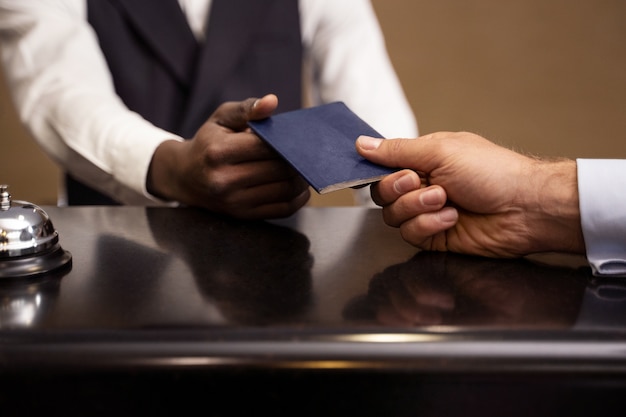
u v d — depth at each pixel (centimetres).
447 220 69
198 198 93
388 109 160
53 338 46
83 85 129
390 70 167
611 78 356
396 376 45
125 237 76
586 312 52
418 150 71
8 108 331
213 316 50
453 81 356
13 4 135
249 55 150
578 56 355
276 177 85
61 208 92
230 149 85
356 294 56
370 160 74
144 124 114
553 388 46
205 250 71
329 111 86
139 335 46
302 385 45
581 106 358
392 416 46
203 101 146
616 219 64
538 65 355
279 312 51
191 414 46
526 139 362
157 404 46
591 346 46
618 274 63
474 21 351
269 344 46
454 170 69
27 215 62
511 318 50
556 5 350
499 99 359
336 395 46
